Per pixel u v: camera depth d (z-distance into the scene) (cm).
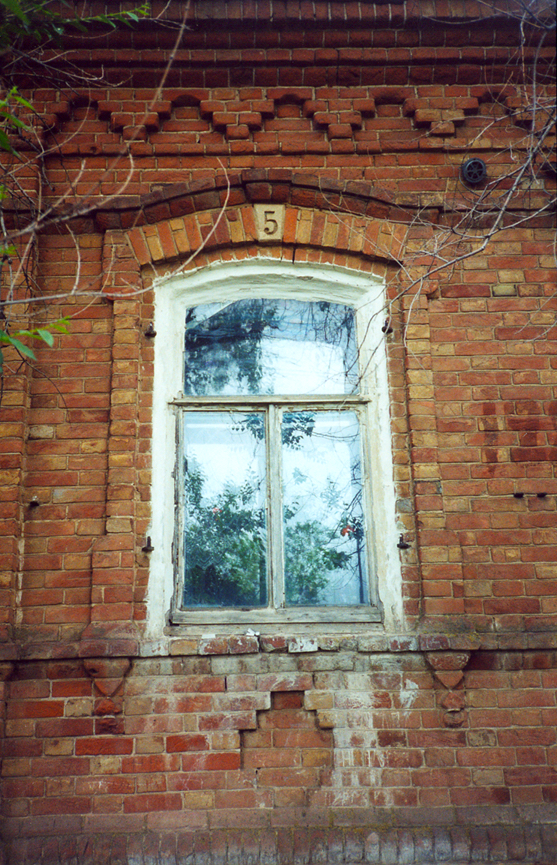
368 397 512
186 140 537
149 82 542
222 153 534
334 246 522
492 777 434
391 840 415
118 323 501
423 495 479
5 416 479
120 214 519
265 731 441
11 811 421
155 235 520
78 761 430
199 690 443
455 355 508
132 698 440
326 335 531
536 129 543
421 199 530
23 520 470
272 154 536
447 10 543
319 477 504
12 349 490
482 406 499
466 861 412
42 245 521
